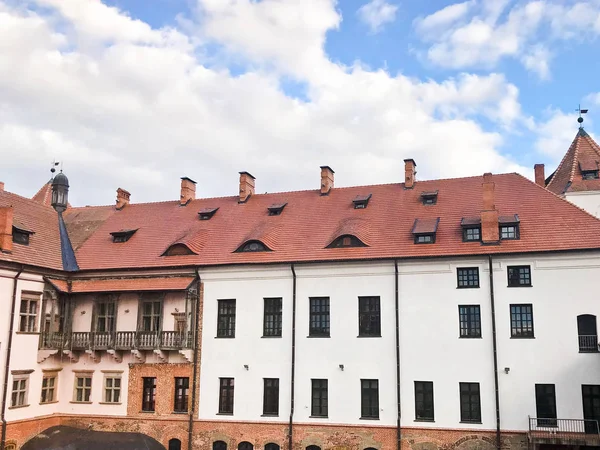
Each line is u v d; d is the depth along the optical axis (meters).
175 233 39.22
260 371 33.06
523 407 28.77
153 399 34.59
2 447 31.02
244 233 37.38
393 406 30.64
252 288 34.25
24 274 33.81
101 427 34.84
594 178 36.47
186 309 34.50
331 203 38.62
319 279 33.16
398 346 31.03
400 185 38.78
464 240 31.75
